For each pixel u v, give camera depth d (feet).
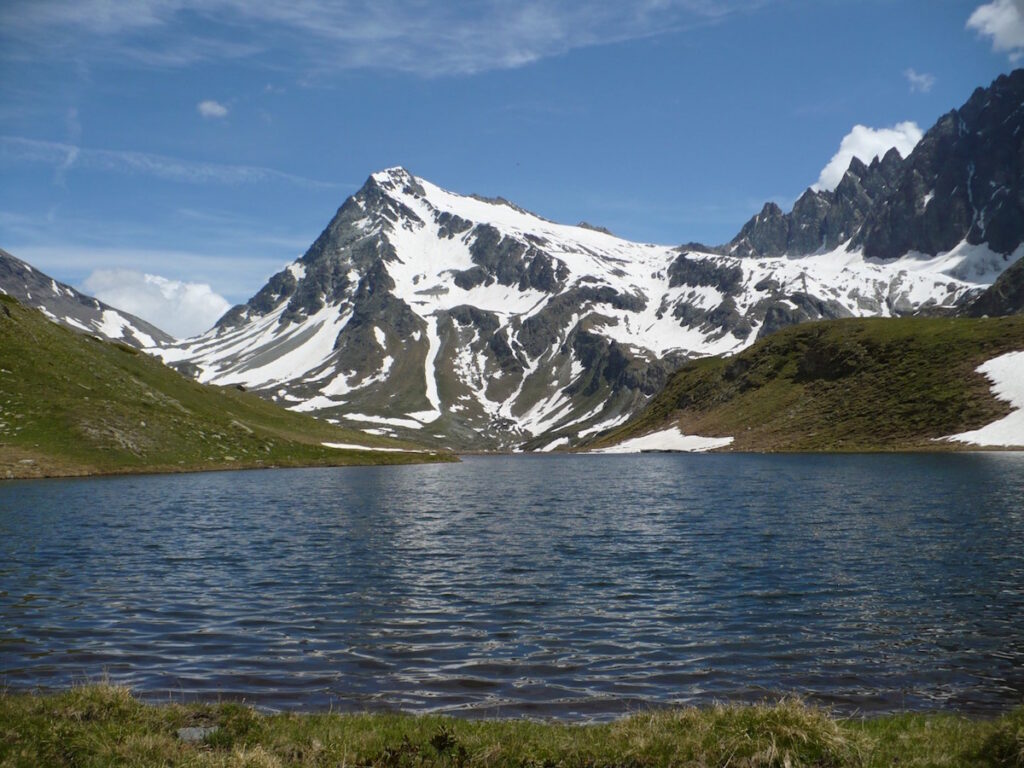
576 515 212.23
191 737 54.54
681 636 89.66
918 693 71.05
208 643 86.94
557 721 64.13
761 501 234.79
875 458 439.63
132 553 146.30
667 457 619.67
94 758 49.32
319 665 79.56
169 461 384.88
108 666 78.69
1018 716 54.60
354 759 51.19
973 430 490.49
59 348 433.48
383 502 253.24
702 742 52.95
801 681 74.64
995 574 118.52
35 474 324.19
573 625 94.58
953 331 627.46
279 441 486.79
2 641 86.89
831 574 121.90
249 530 180.04
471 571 128.98
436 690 72.43
